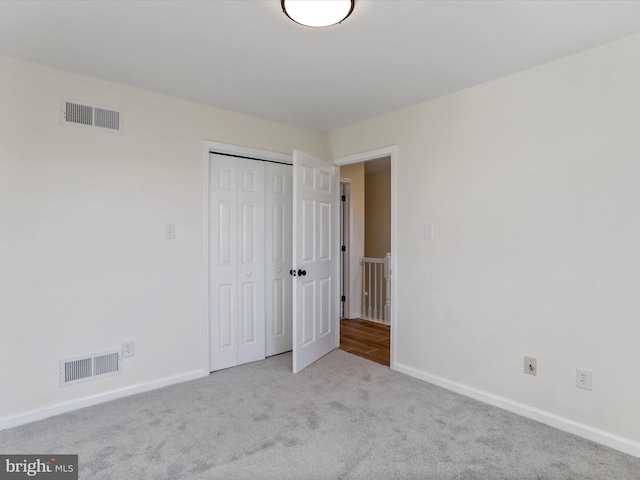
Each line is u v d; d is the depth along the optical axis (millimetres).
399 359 3098
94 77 2473
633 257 1934
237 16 1765
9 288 2195
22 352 2234
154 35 1946
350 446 1973
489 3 1652
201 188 2967
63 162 2371
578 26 1839
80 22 1826
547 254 2240
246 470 1770
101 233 2514
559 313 2193
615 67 1979
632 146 1931
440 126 2791
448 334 2750
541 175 2262
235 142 3166
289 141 3549
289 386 2787
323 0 1590
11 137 2199
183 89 2674
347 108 3055
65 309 2379
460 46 2043
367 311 5262
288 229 3672
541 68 2258
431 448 1959
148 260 2711
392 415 2324
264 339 3463
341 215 5125
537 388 2283
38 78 2283
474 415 2334
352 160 3531
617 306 1985
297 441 2018
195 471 1759
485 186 2529
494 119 2480
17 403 2219
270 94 2760
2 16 1772
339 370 3133
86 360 2457
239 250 3270
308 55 2158
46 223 2312
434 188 2836
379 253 6145
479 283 2564
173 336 2832
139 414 2330
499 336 2461
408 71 2359
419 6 1674
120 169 2588
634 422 1931
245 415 2316
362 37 1954
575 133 2125
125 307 2613
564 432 2137
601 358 2039
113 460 1846
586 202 2088
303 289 3166
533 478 1726
